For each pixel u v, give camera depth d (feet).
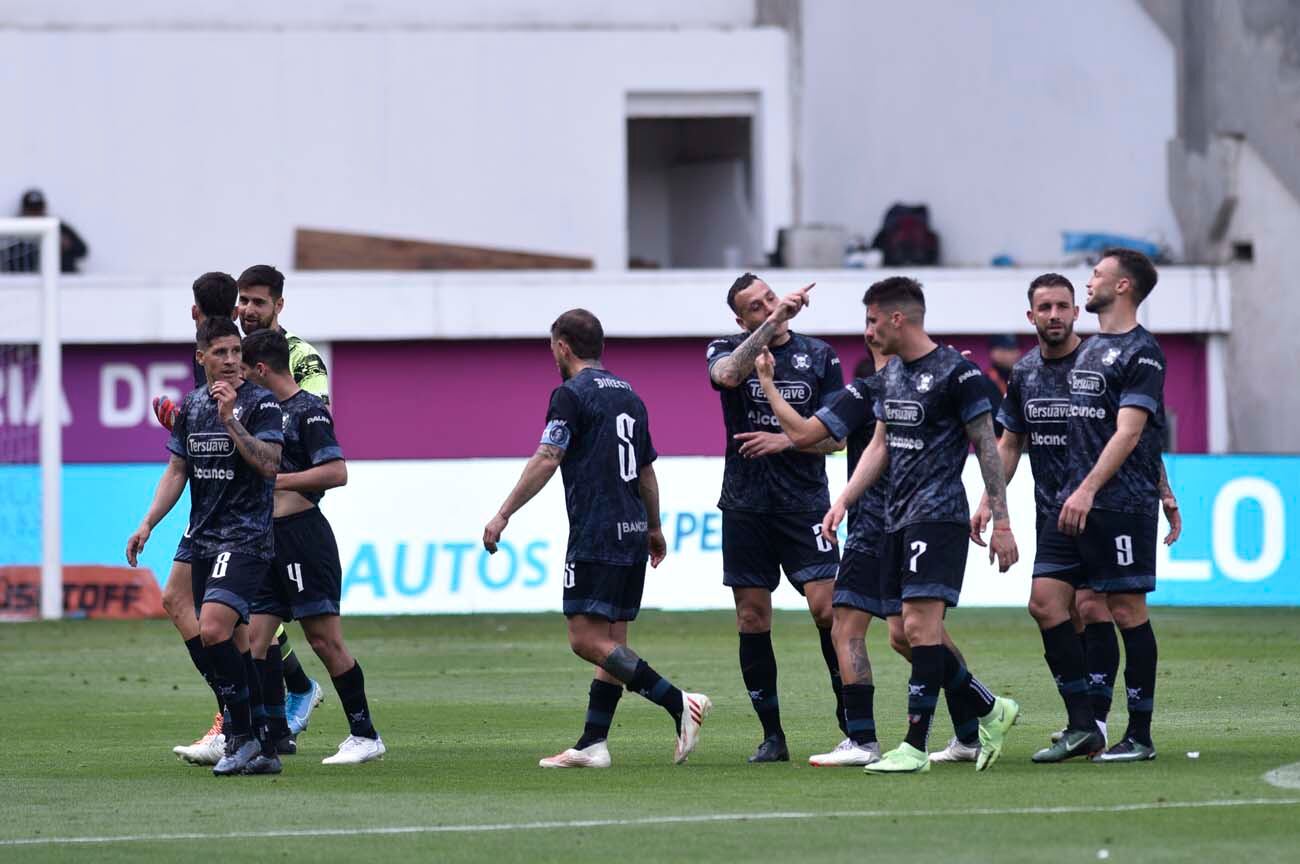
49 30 301.22
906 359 83.66
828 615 92.68
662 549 93.45
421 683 137.90
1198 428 277.03
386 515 198.08
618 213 312.71
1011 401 92.79
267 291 96.63
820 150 319.68
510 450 278.26
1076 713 87.45
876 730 104.17
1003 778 81.56
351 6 316.40
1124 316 88.43
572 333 90.12
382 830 69.62
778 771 86.53
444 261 303.68
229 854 64.80
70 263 294.05
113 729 111.34
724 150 332.80
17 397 268.21
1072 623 90.58
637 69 312.50
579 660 155.02
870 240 319.27
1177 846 63.21
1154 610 196.13
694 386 278.46
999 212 303.07
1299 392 263.70
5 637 180.45
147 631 186.09
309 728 111.86
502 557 199.11
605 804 75.46
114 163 302.86
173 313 271.49
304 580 91.97
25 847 66.85
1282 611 195.11
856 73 319.68
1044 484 90.58
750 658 91.81
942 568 83.05
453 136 309.83
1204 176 275.59
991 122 303.68
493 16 318.65
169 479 90.99
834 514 84.02
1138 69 284.20
